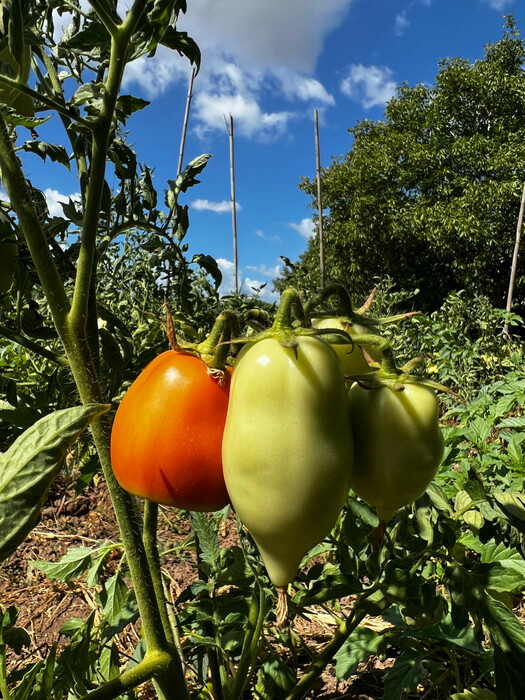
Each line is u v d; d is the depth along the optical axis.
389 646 0.51
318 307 0.30
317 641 0.53
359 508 0.36
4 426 0.36
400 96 5.88
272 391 0.21
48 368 0.89
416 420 0.23
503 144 5.09
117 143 0.33
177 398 0.24
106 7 0.23
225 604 0.37
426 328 1.93
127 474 0.24
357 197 5.42
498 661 0.30
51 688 0.30
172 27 0.31
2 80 0.23
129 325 0.82
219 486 0.24
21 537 0.20
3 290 0.31
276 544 0.21
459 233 4.77
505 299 5.07
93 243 0.26
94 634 0.43
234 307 0.55
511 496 0.34
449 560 0.33
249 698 0.46
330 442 0.21
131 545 0.29
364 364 0.26
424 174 5.44
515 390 0.78
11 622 0.33
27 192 0.26
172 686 0.28
